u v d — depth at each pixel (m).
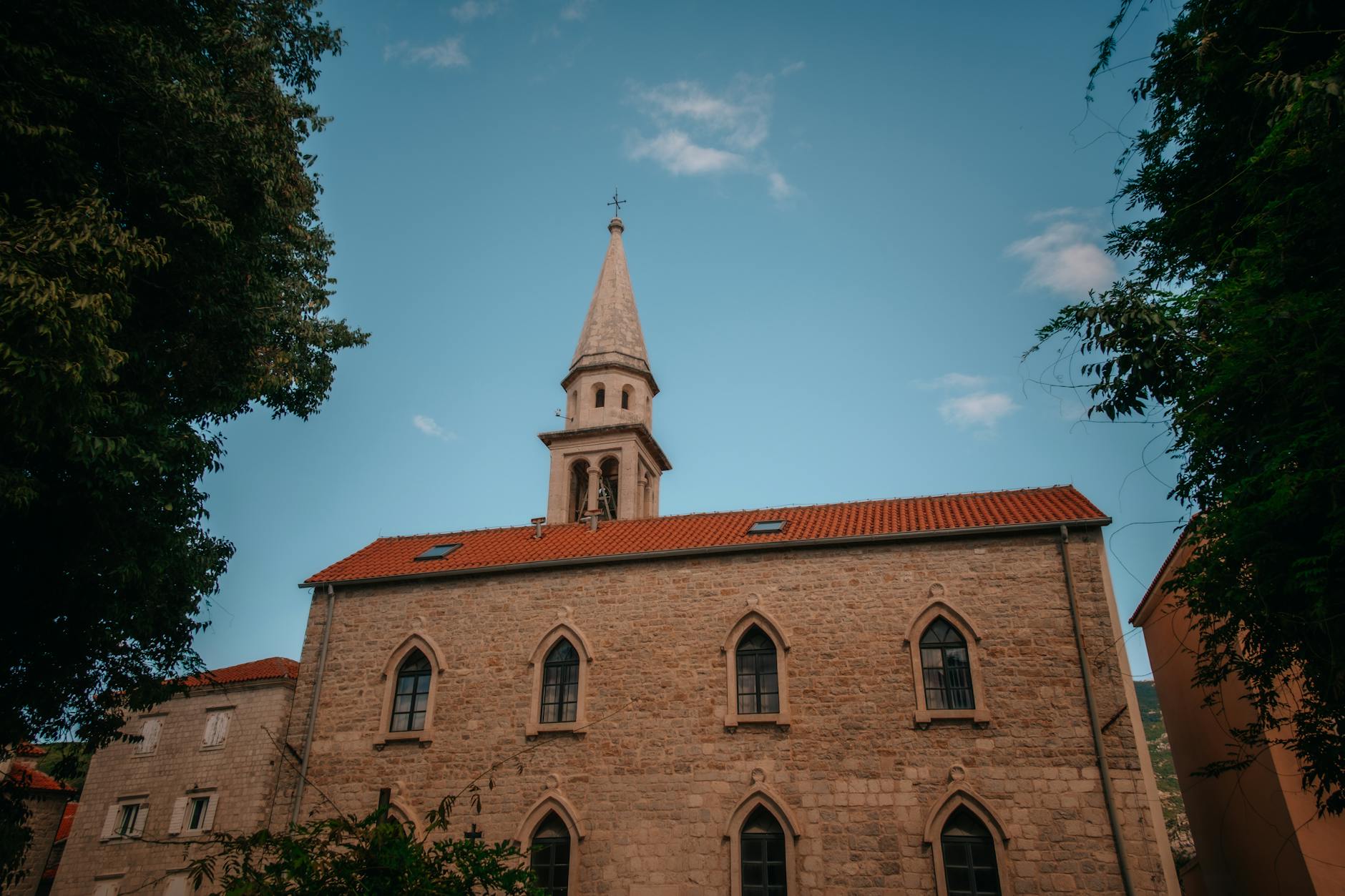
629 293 39.03
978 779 17.31
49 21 12.26
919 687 18.34
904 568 19.58
